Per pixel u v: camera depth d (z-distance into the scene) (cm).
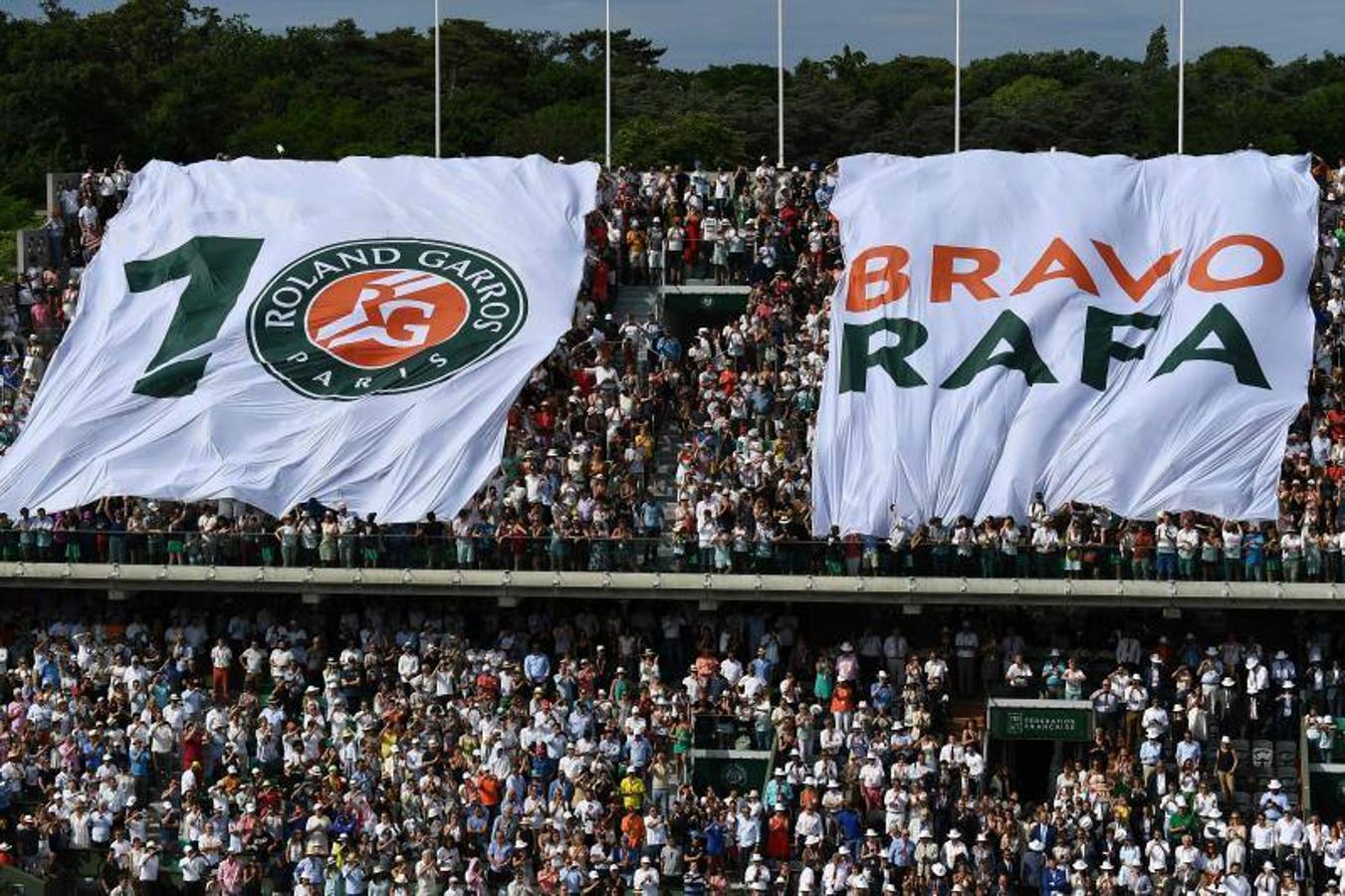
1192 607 19875
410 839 18662
